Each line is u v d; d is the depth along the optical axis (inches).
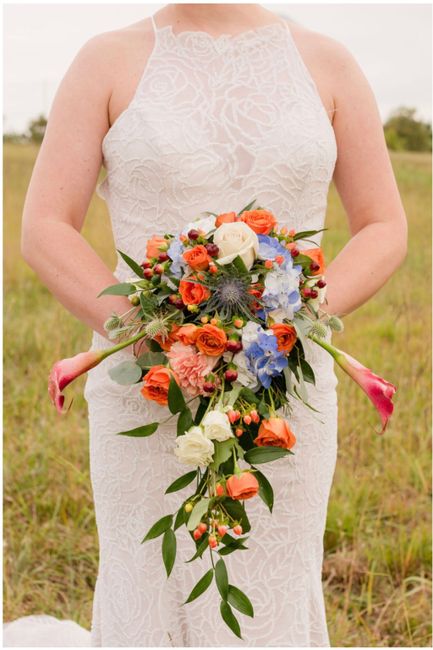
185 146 85.7
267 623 93.5
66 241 85.8
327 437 93.7
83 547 146.6
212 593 93.0
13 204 309.1
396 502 154.8
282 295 72.4
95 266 85.4
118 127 88.2
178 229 87.4
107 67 89.4
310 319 76.9
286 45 91.4
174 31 91.0
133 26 94.3
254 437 74.3
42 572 142.3
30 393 190.1
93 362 76.1
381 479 158.6
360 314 226.4
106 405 91.7
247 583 92.7
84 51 90.9
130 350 84.4
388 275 88.5
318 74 91.7
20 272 268.2
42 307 242.5
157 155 85.5
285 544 93.0
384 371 193.6
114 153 88.3
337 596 135.4
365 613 132.7
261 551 92.4
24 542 144.9
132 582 93.5
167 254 75.1
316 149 88.3
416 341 202.1
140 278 76.9
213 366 72.0
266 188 87.5
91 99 88.7
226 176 87.0
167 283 74.8
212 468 70.6
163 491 90.8
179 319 74.4
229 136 87.0
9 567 142.9
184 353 71.9
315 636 100.7
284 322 74.2
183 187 86.2
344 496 153.6
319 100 90.7
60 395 75.5
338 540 145.2
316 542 97.7
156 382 70.5
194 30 90.7
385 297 233.1
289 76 90.2
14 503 156.6
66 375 75.4
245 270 71.7
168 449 89.8
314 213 92.0
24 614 133.4
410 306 215.9
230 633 93.7
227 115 87.5
